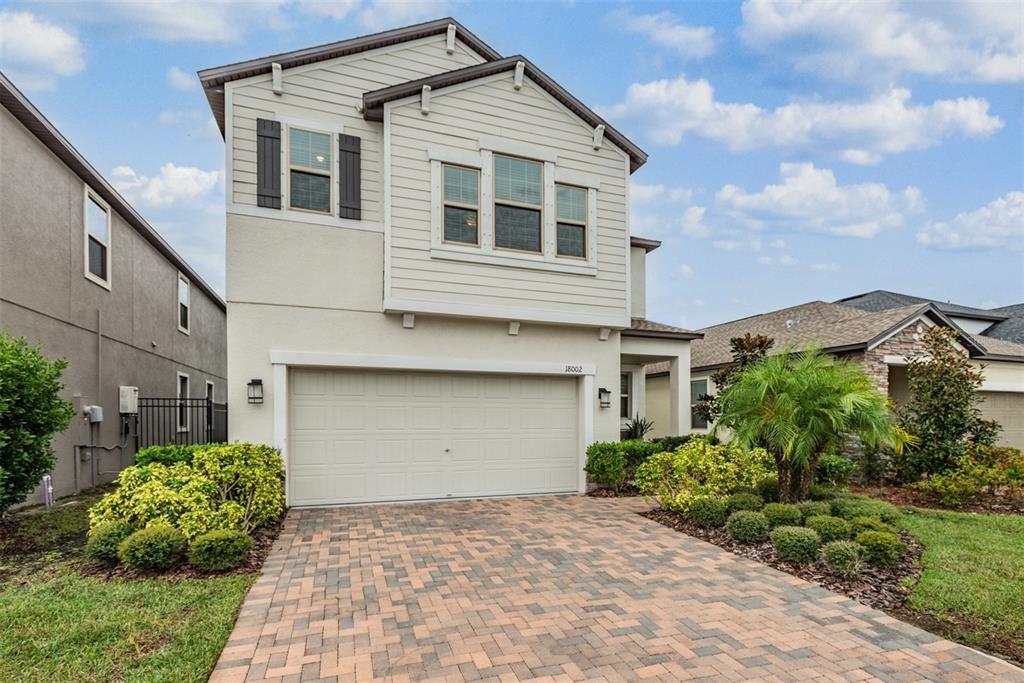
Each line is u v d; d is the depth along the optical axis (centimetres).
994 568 565
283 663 364
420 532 711
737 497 735
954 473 962
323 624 426
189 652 372
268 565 570
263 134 853
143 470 633
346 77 911
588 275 1017
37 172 864
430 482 938
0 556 579
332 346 872
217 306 1975
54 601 451
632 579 534
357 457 897
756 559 598
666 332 1183
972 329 2017
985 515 834
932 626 436
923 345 1221
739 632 419
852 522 632
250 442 801
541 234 987
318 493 874
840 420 718
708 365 1562
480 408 977
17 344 682
